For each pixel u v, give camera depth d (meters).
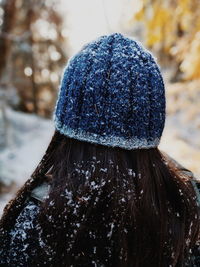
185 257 1.06
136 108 0.94
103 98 0.94
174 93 8.52
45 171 1.02
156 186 0.98
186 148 6.28
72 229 0.91
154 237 0.95
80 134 0.95
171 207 1.00
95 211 0.91
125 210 0.91
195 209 1.03
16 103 18.61
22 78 18.66
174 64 9.06
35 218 0.95
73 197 0.92
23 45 16.78
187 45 5.39
